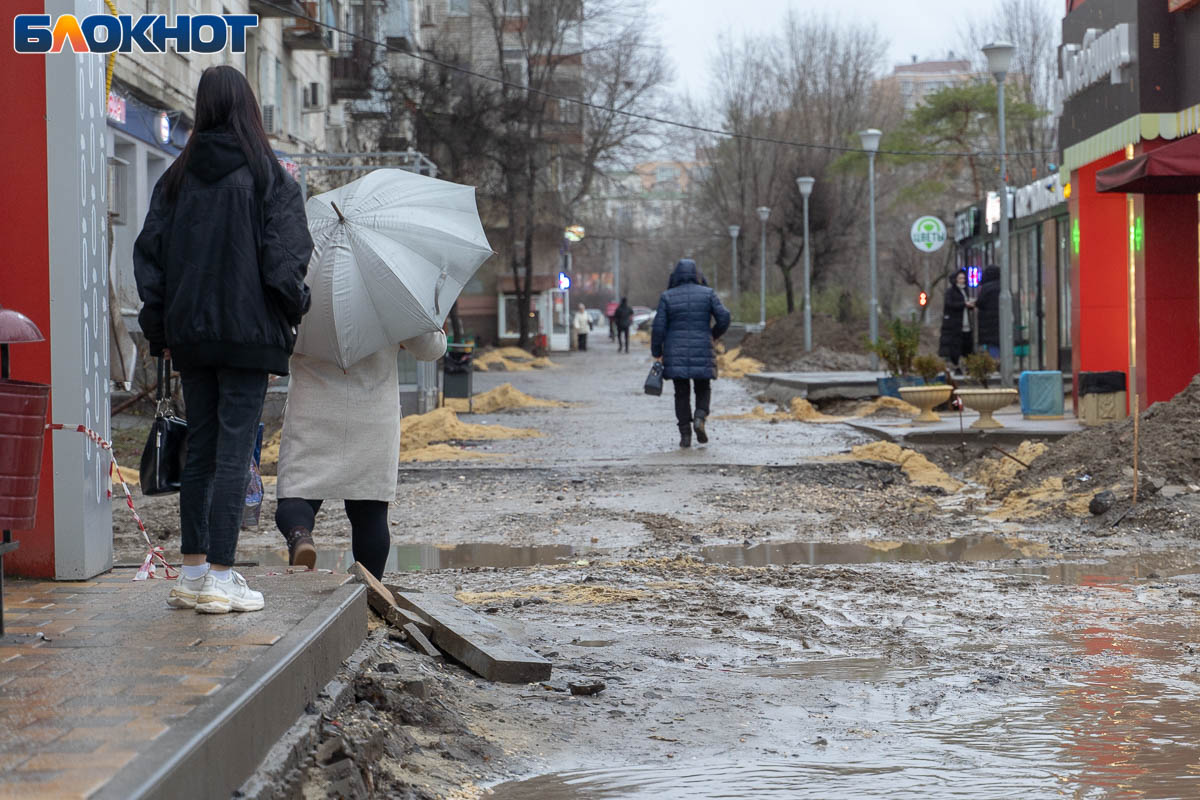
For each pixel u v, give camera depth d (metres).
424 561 11.46
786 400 31.78
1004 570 10.51
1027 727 5.95
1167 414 14.27
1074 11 22.72
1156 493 12.93
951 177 69.25
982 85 64.06
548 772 5.31
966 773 5.25
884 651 7.60
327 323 7.34
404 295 7.37
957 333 33.31
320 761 4.61
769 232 77.88
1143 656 7.38
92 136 7.10
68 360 6.83
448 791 4.98
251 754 4.19
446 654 7.08
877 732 5.91
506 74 60.72
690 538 12.60
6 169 6.86
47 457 6.80
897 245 79.88
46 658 4.79
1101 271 22.58
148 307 5.76
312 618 5.48
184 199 5.71
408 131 56.75
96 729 3.79
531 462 18.52
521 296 63.03
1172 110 19.34
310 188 29.08
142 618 5.60
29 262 6.85
